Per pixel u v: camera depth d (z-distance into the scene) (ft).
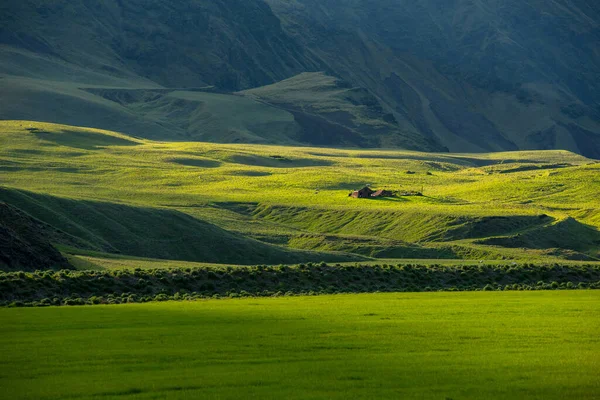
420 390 159.94
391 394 156.97
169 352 199.00
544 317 269.23
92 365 183.83
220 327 243.60
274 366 181.98
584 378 169.89
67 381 167.73
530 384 164.86
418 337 222.48
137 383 165.58
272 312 286.66
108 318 268.00
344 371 176.24
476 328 240.32
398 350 202.18
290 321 258.57
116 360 189.06
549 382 166.50
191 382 166.09
